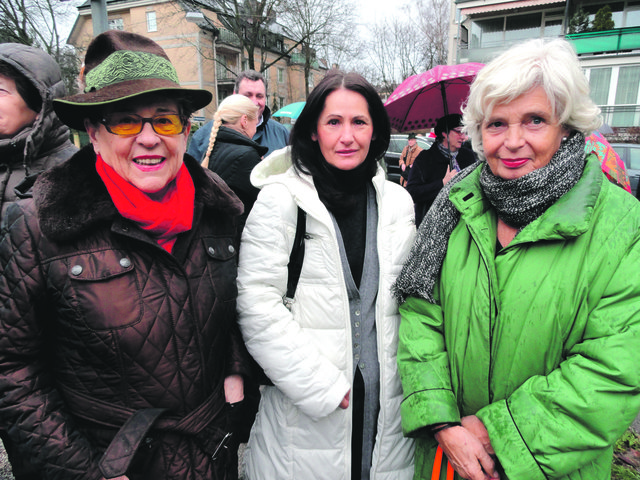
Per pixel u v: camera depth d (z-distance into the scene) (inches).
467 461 42.9
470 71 105.0
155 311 41.6
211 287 46.5
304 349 49.6
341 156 51.6
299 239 53.0
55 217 37.6
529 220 42.9
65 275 38.7
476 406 46.4
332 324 52.4
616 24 716.0
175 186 45.3
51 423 38.6
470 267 46.5
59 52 669.9
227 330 49.1
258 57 1263.5
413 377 48.4
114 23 1120.2
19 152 62.2
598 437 38.1
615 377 37.4
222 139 95.0
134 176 40.3
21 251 38.3
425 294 48.7
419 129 137.3
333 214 54.6
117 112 39.6
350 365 52.5
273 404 55.5
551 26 759.1
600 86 704.4
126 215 40.1
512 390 43.6
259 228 51.7
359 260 55.2
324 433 52.7
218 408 47.6
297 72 1424.7
